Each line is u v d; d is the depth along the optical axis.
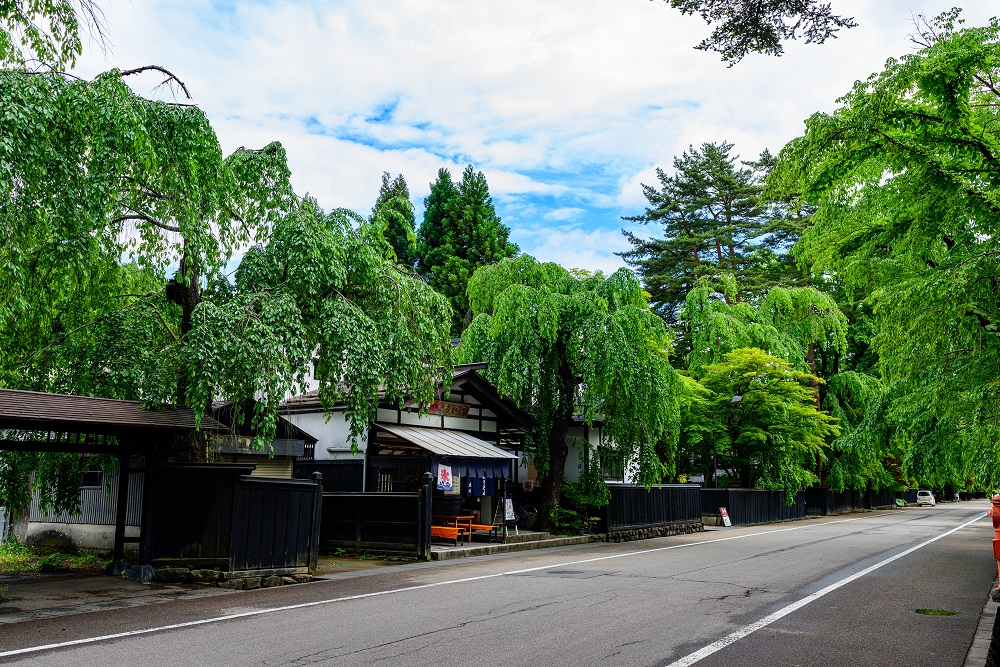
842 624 8.64
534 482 26.23
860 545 21.08
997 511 10.20
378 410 19.91
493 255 41.91
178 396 12.80
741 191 50.72
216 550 11.52
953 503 84.94
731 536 25.70
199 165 12.22
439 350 15.17
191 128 11.92
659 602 10.10
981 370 11.87
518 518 23.27
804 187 11.50
